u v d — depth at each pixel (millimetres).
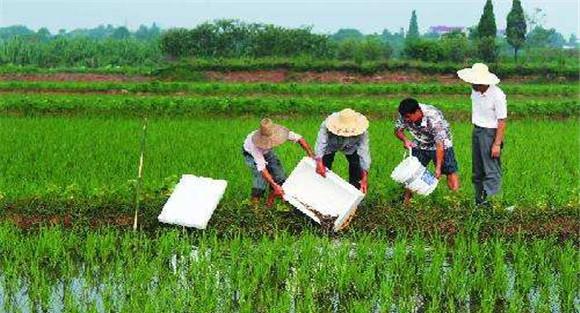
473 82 9812
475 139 10281
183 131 16641
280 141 9305
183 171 11930
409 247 9133
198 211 9141
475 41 53531
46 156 13117
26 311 7148
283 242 8758
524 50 67375
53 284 7828
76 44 58812
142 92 32031
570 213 9953
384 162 12977
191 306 7039
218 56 57125
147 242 8773
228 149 14164
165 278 7824
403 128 10227
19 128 16562
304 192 9617
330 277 7891
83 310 7148
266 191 10555
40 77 41531
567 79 44812
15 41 57312
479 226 9516
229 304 7230
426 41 53250
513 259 8758
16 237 8758
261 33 57750
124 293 7469
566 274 7809
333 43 59906
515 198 10531
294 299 7449
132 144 14594
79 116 20312
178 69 43625
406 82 44125
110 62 58438
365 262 8367
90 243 8594
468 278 7852
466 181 11711
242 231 9398
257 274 7766
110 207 9789
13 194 10281
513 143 15625
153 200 9953
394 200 10352
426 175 9742
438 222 9570
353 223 9555
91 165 12477
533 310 7320
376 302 7434
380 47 61031
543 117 22328
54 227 9109
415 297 7590
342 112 9422
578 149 14992
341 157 12664
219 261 8234
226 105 21719
